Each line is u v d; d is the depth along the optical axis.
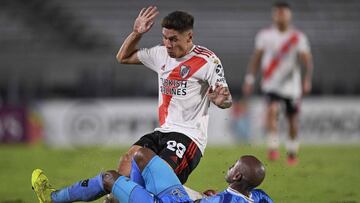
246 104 65.44
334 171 42.19
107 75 74.94
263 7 95.38
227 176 20.27
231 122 65.19
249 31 92.19
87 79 74.19
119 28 91.31
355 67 84.75
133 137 65.81
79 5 92.88
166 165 20.88
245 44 90.38
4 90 80.69
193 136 22.55
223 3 95.44
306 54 47.53
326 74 79.31
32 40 87.44
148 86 76.56
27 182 38.16
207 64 22.36
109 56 82.88
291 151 46.22
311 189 34.34
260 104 65.62
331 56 86.44
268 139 46.03
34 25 89.88
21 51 85.19
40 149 60.97
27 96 77.31
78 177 37.53
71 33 89.75
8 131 66.12
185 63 22.56
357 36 90.62
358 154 54.06
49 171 41.19
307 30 91.38
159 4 94.44
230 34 91.62
